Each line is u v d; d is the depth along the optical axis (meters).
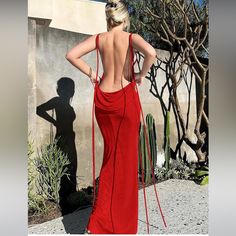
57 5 6.79
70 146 4.71
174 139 6.30
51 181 4.20
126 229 3.42
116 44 3.27
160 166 5.98
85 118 4.90
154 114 5.96
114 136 3.39
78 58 3.35
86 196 4.50
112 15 3.29
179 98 6.41
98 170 5.05
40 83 4.41
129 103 3.32
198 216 4.16
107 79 3.37
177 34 6.31
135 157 3.43
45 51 4.48
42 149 4.38
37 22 5.75
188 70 6.56
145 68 3.27
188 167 5.98
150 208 4.43
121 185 3.41
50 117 4.49
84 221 3.97
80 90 4.86
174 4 5.61
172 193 4.91
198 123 5.97
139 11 7.19
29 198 4.02
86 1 7.14
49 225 3.85
